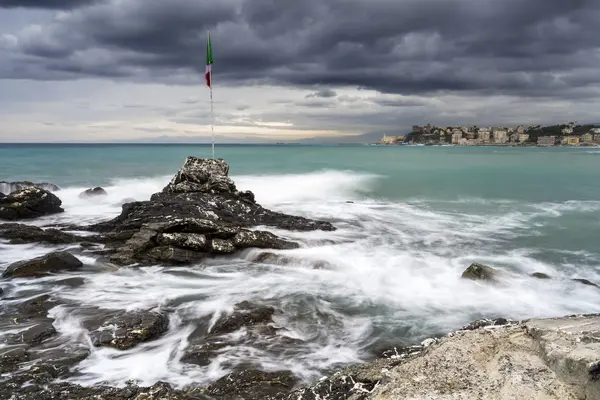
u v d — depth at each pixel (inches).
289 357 328.8
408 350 327.0
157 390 262.1
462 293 483.2
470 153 4010.8
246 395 264.7
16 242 616.7
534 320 246.5
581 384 173.5
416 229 824.3
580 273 579.8
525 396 175.0
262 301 443.2
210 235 595.5
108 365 308.8
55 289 462.0
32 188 846.5
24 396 257.6
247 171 1668.3
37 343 334.6
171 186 861.2
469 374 198.5
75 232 692.7
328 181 1413.6
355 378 232.7
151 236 573.0
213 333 366.0
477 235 783.7
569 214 992.9
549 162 2586.1
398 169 1934.1
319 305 440.1
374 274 538.9
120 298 441.1
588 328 222.4
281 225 741.9
